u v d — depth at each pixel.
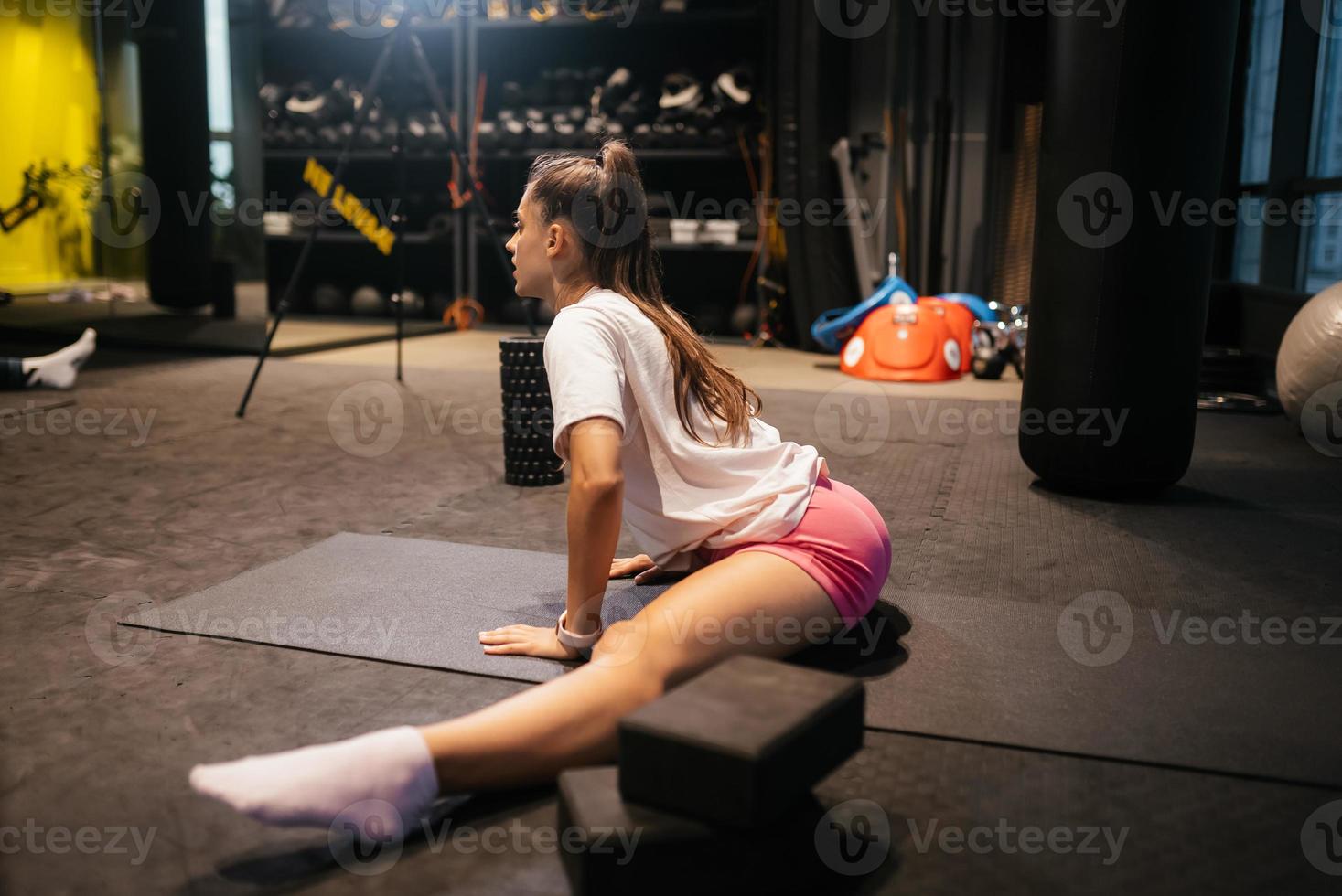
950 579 2.30
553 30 7.57
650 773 1.14
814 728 1.17
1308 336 3.70
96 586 2.22
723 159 7.34
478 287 7.89
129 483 3.13
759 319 6.92
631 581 2.13
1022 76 5.16
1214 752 1.51
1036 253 2.98
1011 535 2.65
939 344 5.44
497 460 3.51
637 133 6.82
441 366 5.75
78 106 7.18
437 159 7.73
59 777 1.43
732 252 7.47
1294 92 5.21
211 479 3.19
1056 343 2.94
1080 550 2.52
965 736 1.54
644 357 1.64
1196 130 2.70
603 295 1.67
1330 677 1.77
